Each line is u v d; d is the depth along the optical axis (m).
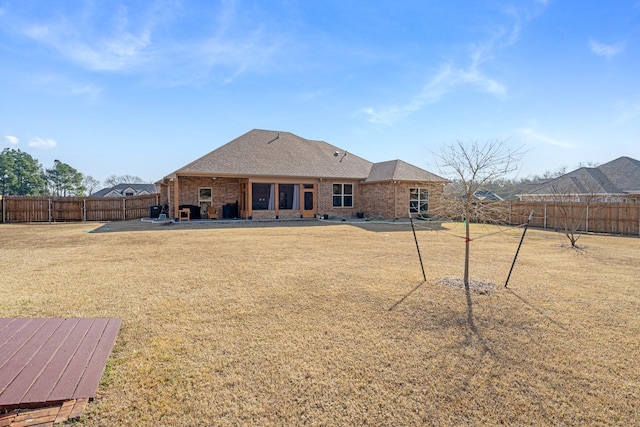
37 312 4.57
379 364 3.28
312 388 2.88
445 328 4.15
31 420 2.39
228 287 5.86
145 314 4.54
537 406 2.65
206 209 21.19
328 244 11.09
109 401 2.65
